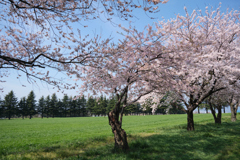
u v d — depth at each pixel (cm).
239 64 1220
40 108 9694
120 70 901
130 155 767
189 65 898
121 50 806
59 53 764
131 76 920
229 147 883
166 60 877
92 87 1001
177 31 1362
